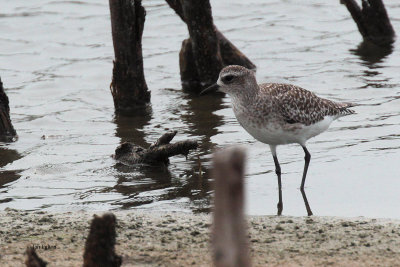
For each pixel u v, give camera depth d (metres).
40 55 23.69
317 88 19.44
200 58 19.55
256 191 12.55
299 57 22.55
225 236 4.64
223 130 16.47
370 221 10.20
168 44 24.56
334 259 8.61
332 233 9.63
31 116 18.12
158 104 18.84
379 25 23.58
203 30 19.22
